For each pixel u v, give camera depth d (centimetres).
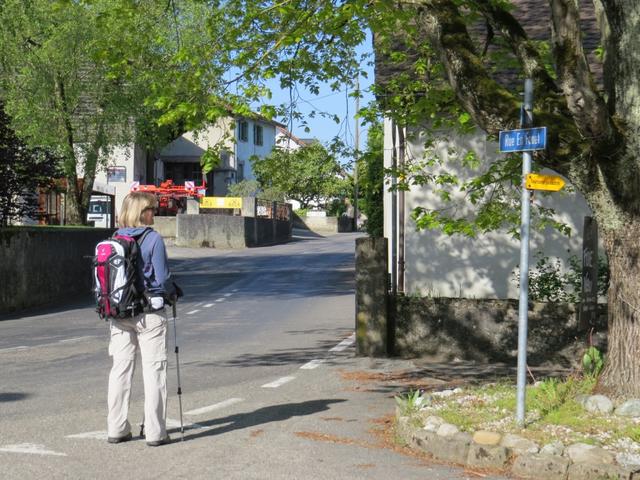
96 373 1049
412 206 1473
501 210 1016
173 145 6050
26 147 2200
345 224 7862
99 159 3375
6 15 2759
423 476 577
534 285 1293
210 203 5244
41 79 2880
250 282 2741
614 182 700
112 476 565
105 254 648
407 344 1183
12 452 629
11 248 2066
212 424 737
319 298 2184
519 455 591
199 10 1639
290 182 1130
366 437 691
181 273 3192
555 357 1130
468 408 710
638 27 699
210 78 986
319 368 1081
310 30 961
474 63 748
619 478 556
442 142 1448
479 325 1157
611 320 729
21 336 1504
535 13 1533
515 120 719
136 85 2933
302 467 593
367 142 1253
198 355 1212
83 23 2761
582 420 657
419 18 796
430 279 1472
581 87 659
